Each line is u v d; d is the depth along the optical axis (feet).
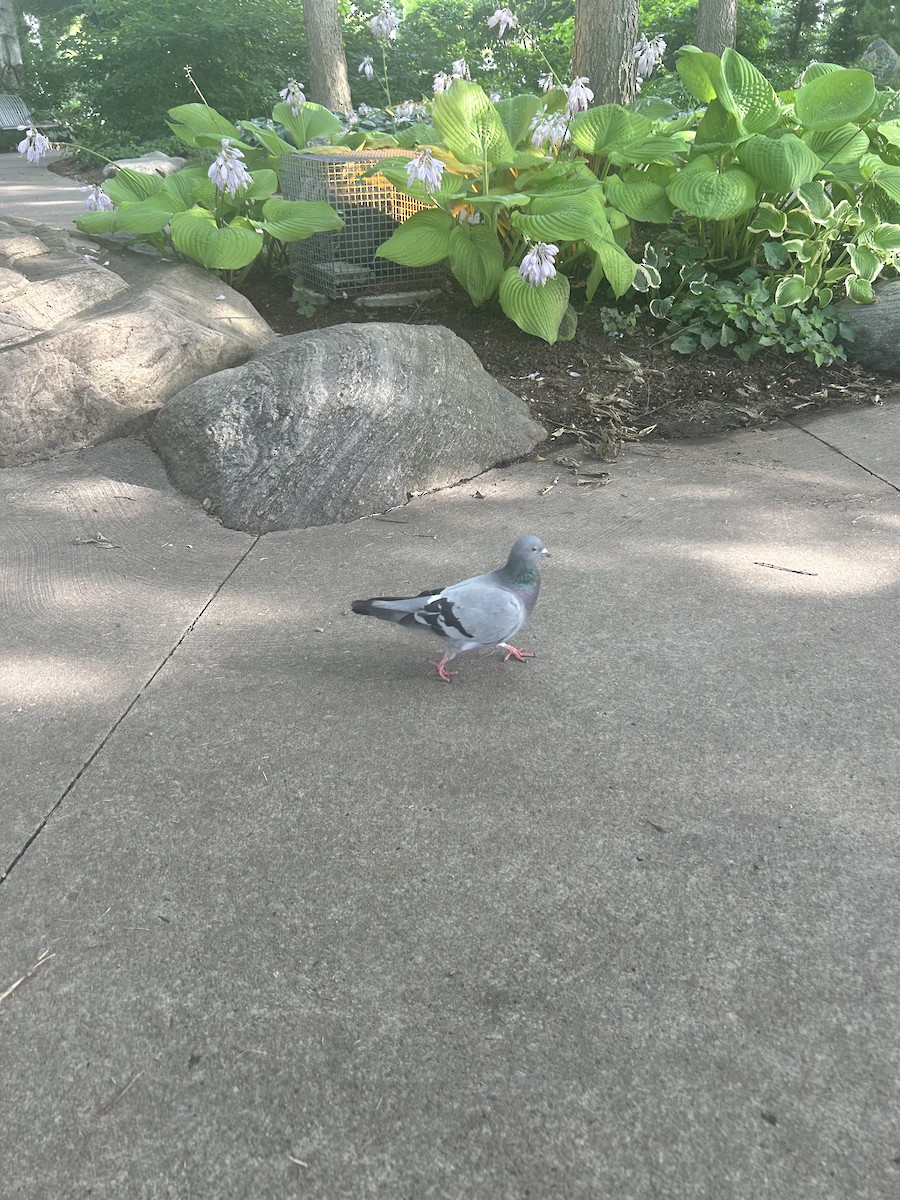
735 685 4.37
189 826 3.55
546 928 3.07
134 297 7.63
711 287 8.39
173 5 23.47
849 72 8.14
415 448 6.44
